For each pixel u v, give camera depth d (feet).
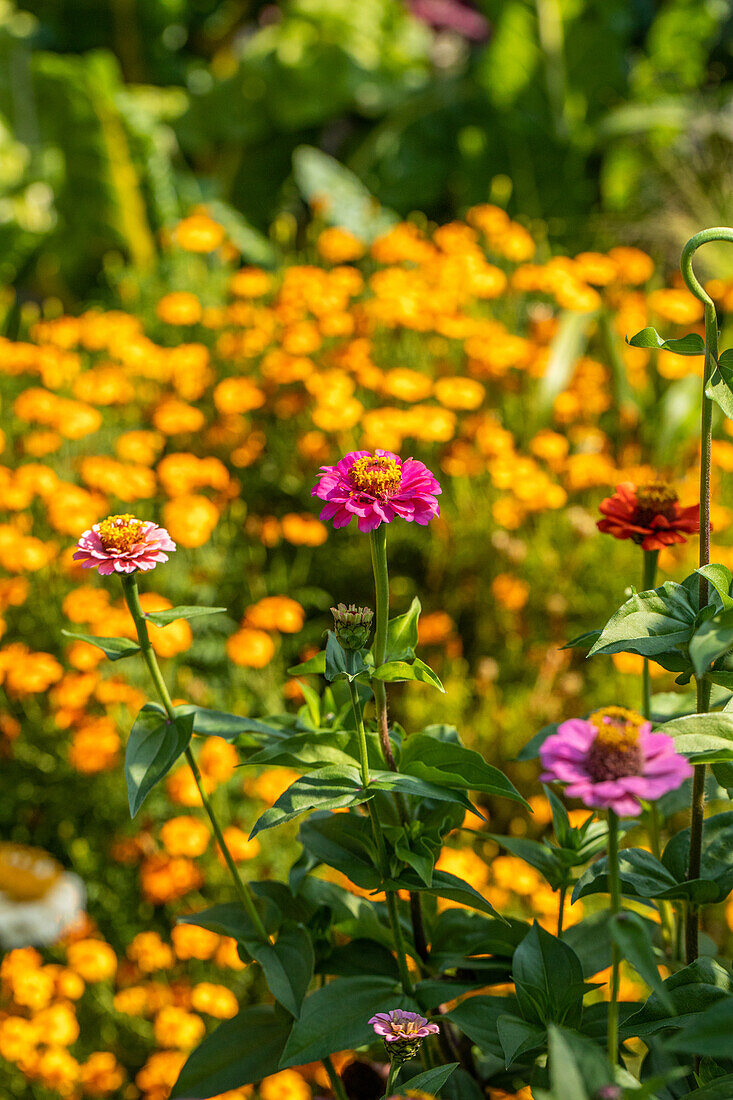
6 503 10.91
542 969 4.07
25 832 9.71
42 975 8.27
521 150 22.41
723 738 3.71
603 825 5.14
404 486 4.29
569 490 12.51
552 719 10.09
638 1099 2.98
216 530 11.78
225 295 16.46
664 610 4.10
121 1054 8.78
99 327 13.82
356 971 5.05
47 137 20.40
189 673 10.32
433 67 25.50
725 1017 2.89
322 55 22.82
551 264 14.23
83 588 10.49
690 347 4.08
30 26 24.16
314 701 5.14
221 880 9.11
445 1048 5.23
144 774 4.48
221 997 8.21
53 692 10.02
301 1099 7.31
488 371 13.10
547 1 21.47
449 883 4.47
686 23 22.52
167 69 25.48
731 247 18.48
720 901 4.24
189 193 21.65
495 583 11.09
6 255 21.04
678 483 12.12
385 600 4.39
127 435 11.78
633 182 21.54
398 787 4.24
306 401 12.78
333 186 20.71
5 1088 8.08
